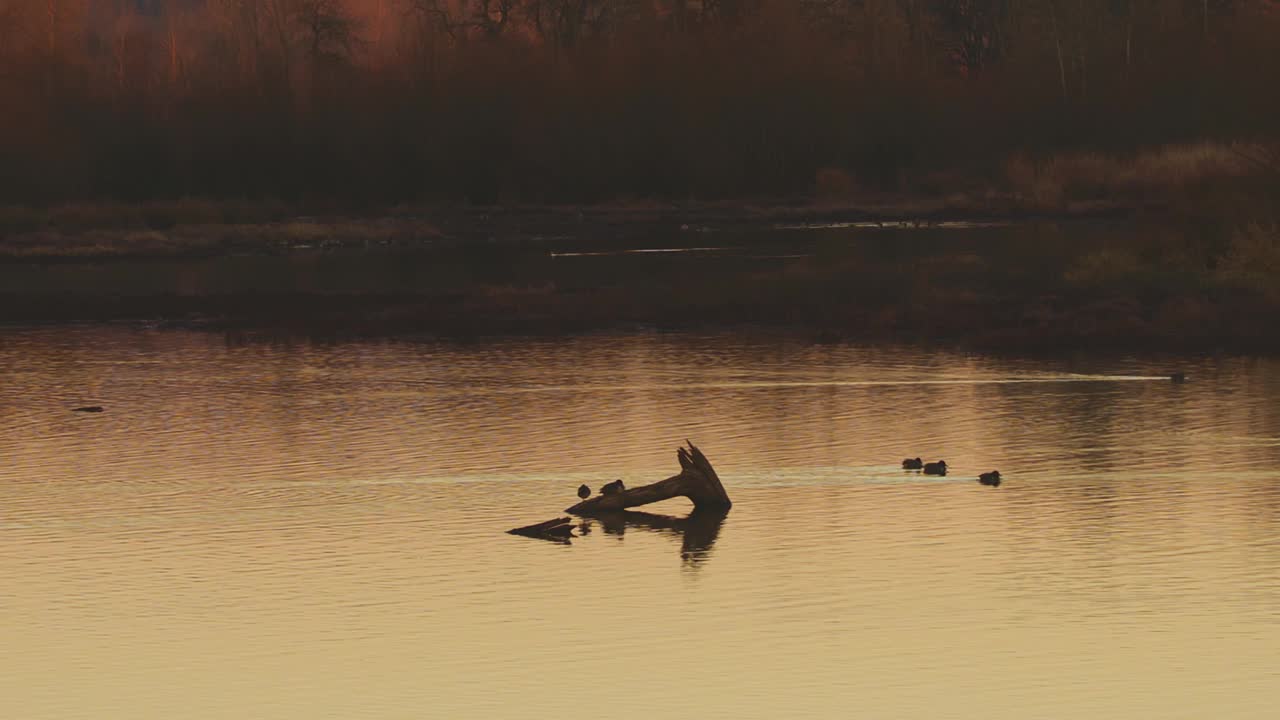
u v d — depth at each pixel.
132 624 55.69
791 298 142.25
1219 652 51.41
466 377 109.81
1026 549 63.22
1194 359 111.19
